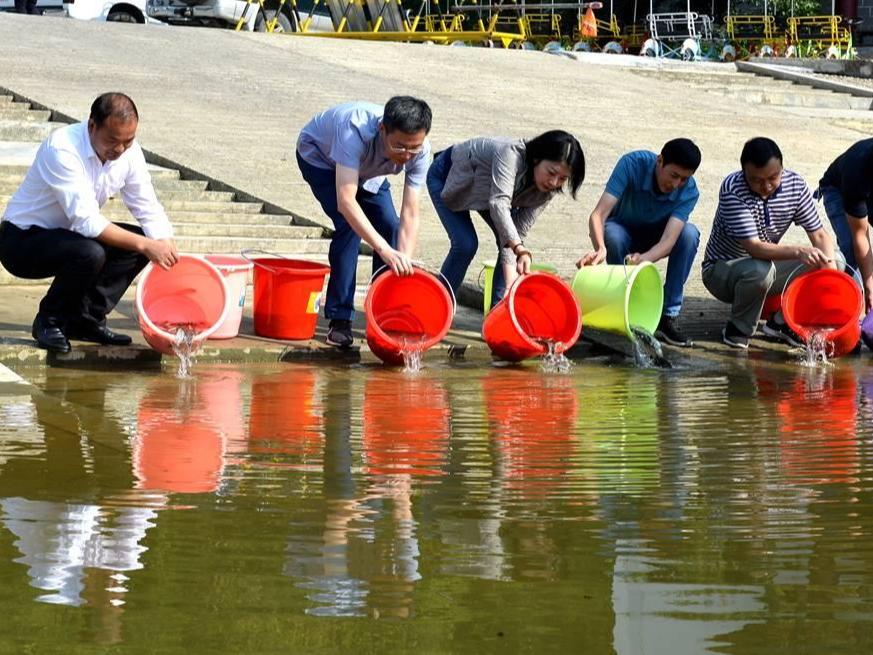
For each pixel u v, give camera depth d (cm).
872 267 965
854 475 525
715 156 1884
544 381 805
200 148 1527
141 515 440
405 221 857
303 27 3566
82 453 542
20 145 1466
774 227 955
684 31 4184
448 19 4497
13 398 671
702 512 459
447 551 404
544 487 498
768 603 358
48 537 409
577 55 3014
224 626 334
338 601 354
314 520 439
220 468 521
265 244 1185
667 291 962
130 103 763
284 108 1873
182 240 1142
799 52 3975
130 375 775
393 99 802
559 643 326
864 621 345
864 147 940
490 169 889
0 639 323
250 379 779
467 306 1072
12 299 971
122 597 354
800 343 974
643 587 370
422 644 324
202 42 2383
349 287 885
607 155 1791
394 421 647
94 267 775
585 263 948
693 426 646
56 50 2105
